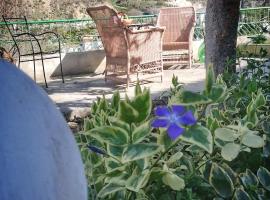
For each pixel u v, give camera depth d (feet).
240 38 23.27
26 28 25.46
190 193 4.16
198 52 27.71
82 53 24.93
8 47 24.73
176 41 25.76
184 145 5.28
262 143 4.52
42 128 2.37
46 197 2.19
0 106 2.26
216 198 4.52
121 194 4.34
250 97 6.80
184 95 3.89
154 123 3.66
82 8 42.63
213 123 4.72
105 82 21.22
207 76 4.24
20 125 2.25
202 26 30.19
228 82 8.09
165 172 4.13
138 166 4.11
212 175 4.57
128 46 18.60
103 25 19.16
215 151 4.97
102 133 4.05
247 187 4.73
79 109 14.92
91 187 4.56
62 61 24.35
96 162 4.87
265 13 31.76
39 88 2.64
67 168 2.45
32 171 2.18
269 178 4.85
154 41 19.71
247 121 5.33
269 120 5.55
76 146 2.71
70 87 20.72
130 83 19.90
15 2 35.86
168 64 24.99
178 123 3.61
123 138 4.05
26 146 2.21
